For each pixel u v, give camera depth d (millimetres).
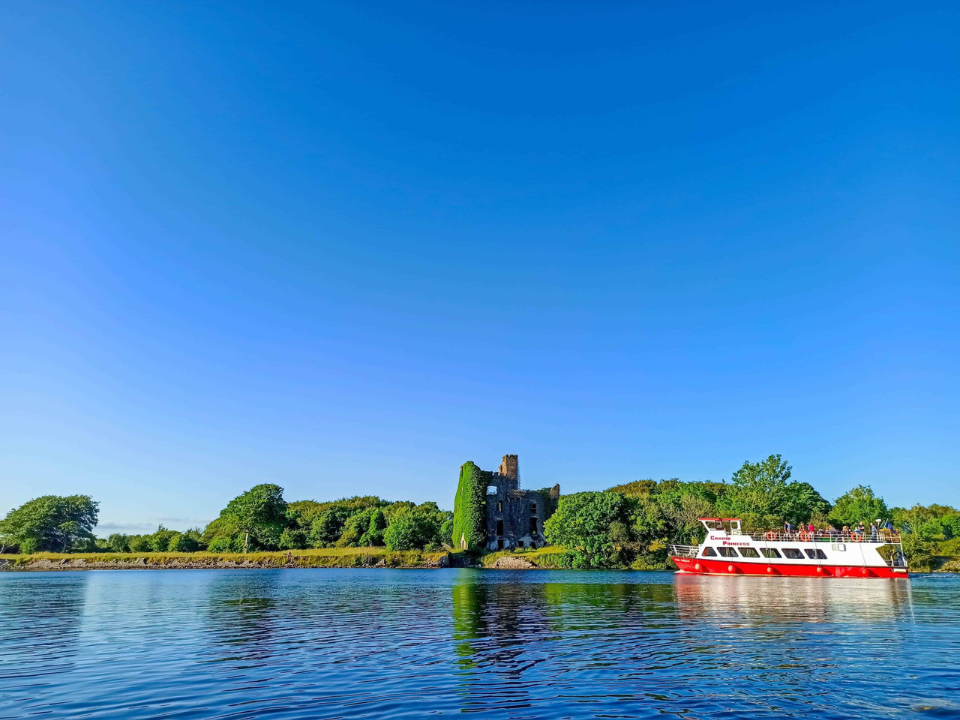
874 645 23031
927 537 105875
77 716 14391
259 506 135000
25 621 32250
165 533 142375
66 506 139750
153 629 28938
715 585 53125
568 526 97250
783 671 18672
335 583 64000
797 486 102938
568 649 22359
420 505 159625
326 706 15125
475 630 27312
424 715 14344
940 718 14055
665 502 99062
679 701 15484
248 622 31203
